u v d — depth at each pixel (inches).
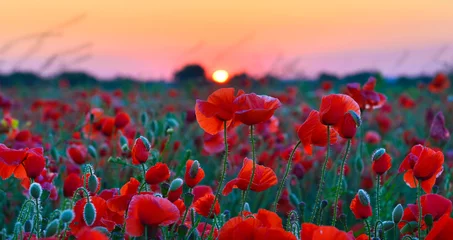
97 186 109.5
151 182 108.3
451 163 213.6
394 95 575.5
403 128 403.5
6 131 238.8
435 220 109.1
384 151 118.3
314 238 80.9
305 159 229.5
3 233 124.4
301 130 109.6
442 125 192.7
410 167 113.9
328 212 182.5
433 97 571.8
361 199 106.4
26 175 115.1
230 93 101.9
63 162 192.7
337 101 105.3
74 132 223.8
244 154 230.1
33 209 118.3
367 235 115.2
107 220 99.0
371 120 406.9
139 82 541.3
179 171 156.5
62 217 89.4
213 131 106.5
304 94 576.7
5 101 279.0
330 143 111.7
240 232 84.1
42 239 88.7
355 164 180.1
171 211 90.7
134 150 115.5
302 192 209.5
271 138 247.3
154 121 192.4
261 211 92.4
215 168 231.0
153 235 91.6
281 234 83.2
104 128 198.7
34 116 386.3
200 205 109.4
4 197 150.4
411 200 196.5
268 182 105.5
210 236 103.0
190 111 251.9
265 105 101.5
